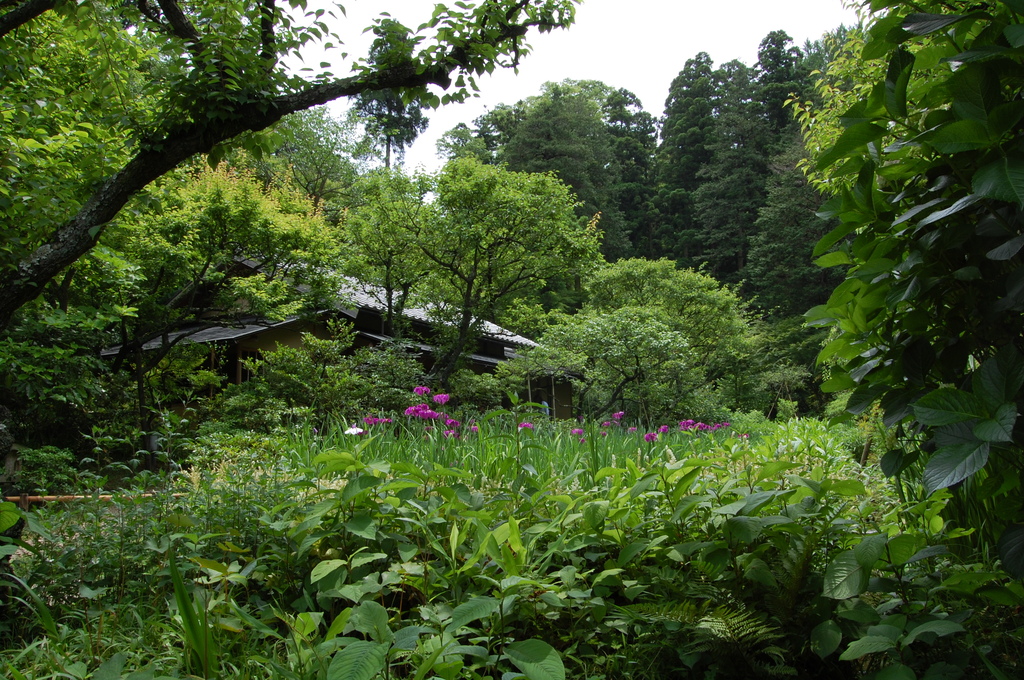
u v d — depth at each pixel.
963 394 1.29
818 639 1.65
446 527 2.32
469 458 3.69
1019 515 1.55
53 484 5.52
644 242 43.16
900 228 1.63
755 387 22.30
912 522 2.17
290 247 10.49
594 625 1.95
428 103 3.75
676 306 21.00
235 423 9.09
